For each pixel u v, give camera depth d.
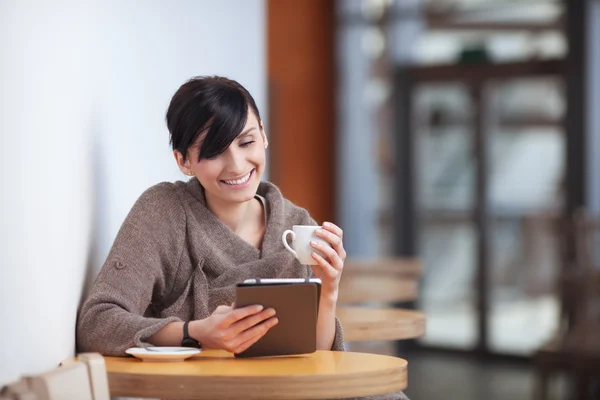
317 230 2.16
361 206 8.99
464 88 8.44
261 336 2.00
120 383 1.84
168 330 2.09
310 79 8.92
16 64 1.82
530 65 8.05
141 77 2.98
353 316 2.98
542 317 8.02
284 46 8.73
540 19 8.05
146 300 2.28
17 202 1.82
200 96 2.23
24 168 1.87
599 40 7.72
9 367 1.75
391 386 1.88
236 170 2.25
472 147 8.41
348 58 8.98
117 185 2.72
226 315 1.98
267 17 8.62
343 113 9.00
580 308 5.86
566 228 6.95
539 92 8.05
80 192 2.31
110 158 2.63
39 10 1.97
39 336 1.94
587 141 7.72
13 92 1.80
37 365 1.93
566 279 6.03
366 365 1.93
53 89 2.08
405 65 8.74
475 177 8.41
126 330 2.10
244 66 4.50
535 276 7.91
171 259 2.35
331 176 9.05
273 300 1.98
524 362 8.12
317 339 2.23
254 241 2.45
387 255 8.95
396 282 4.28
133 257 2.27
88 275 2.40
